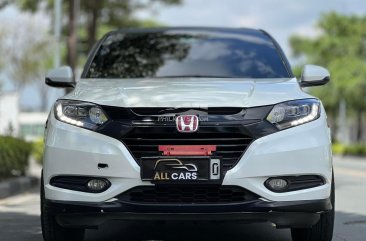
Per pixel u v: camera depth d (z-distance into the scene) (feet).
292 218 14.87
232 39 21.66
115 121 14.92
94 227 15.30
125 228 21.45
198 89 15.87
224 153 14.61
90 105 15.30
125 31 22.68
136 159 14.65
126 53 21.13
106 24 70.18
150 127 14.62
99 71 20.25
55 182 15.25
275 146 14.70
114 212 14.66
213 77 19.24
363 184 40.78
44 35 142.31
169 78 18.66
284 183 14.80
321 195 15.05
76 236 17.11
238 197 14.66
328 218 16.14
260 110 14.93
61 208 15.06
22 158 39.40
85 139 14.96
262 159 14.57
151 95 15.39
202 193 14.67
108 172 14.65
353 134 203.92
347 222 23.70
